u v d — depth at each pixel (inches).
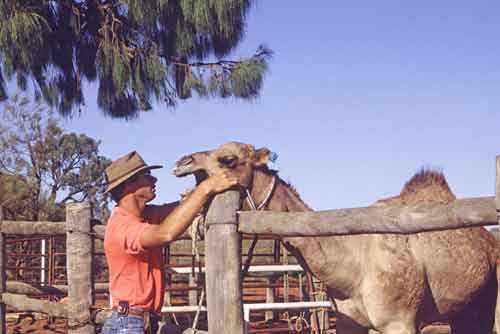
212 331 158.1
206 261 161.0
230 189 157.9
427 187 204.1
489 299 213.5
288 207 197.2
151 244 151.1
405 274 185.9
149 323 159.5
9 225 279.1
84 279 229.9
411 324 188.4
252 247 175.5
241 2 451.2
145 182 164.4
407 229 132.6
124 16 520.4
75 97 537.0
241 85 473.4
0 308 282.4
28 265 605.3
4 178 792.3
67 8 520.7
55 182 974.4
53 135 966.4
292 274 477.4
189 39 481.1
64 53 525.7
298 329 339.9
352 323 193.3
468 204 124.0
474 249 200.7
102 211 1002.7
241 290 157.6
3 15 440.8
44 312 250.7
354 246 186.4
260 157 191.6
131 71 494.0
